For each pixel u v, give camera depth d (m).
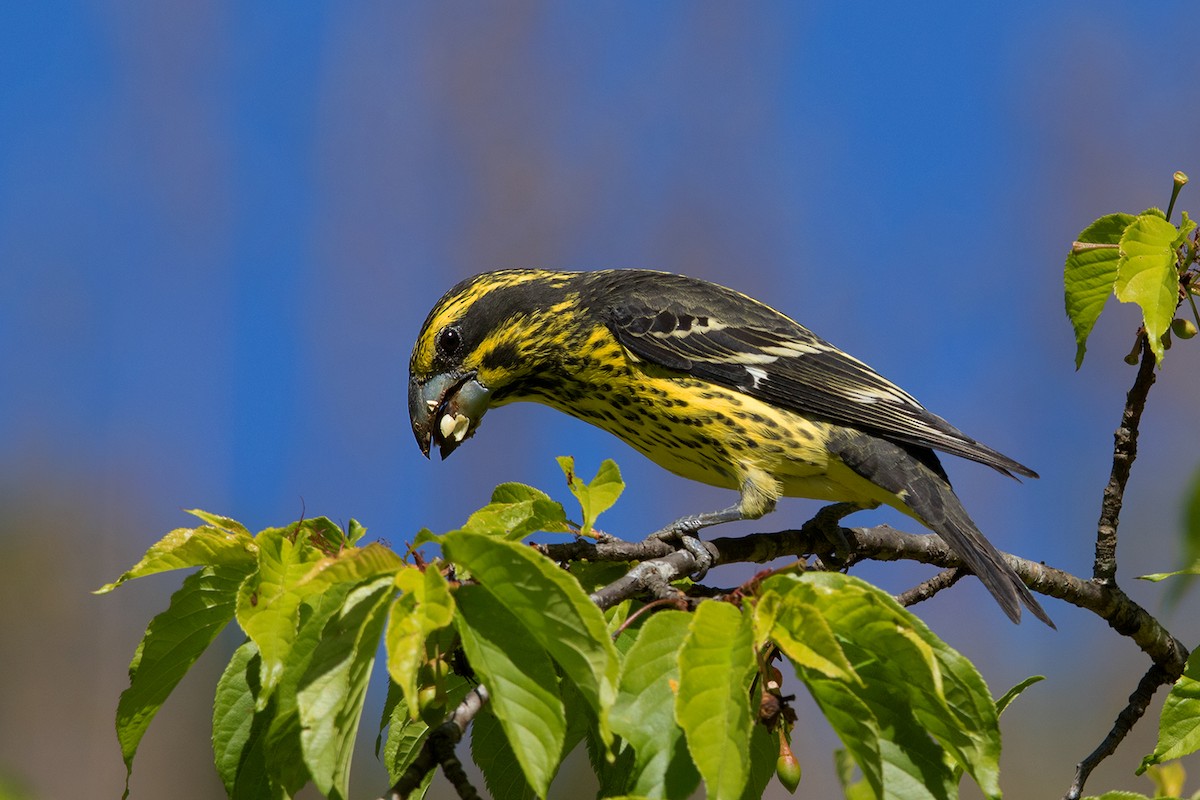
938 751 6.86
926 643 6.67
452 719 6.86
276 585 7.06
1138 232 9.70
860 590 6.70
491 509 8.59
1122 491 11.13
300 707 6.60
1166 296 9.53
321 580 6.69
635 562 8.76
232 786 7.56
